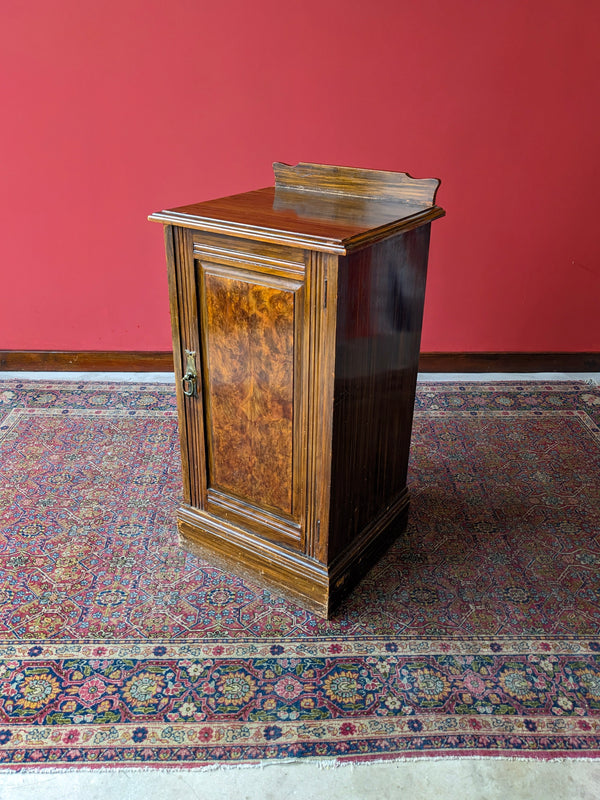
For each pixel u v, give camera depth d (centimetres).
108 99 354
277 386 212
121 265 388
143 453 328
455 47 345
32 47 342
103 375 407
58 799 175
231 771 183
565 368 412
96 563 256
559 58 345
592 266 389
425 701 203
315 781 181
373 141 366
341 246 179
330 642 223
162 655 217
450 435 347
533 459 328
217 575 252
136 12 337
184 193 377
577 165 366
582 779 182
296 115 360
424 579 251
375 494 249
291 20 340
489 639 225
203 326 221
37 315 402
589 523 283
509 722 197
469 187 373
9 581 246
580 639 225
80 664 213
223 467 240
